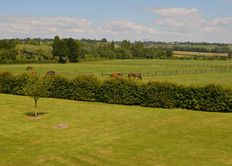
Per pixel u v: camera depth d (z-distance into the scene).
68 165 21.58
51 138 27.62
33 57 171.75
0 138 27.66
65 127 31.27
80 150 24.47
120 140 26.97
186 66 133.62
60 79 48.69
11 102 45.50
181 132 29.48
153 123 32.88
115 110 39.69
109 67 127.44
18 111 39.16
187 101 40.47
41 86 35.84
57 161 22.27
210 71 105.62
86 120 34.28
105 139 27.25
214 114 37.34
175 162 22.08
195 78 81.31
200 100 39.66
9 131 29.94
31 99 48.19
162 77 82.94
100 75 85.88
